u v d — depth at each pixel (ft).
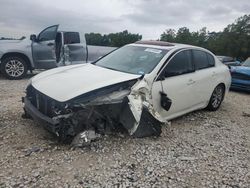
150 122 16.34
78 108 14.34
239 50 168.04
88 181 12.25
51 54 34.86
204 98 22.40
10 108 20.45
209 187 12.75
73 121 14.33
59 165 13.24
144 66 17.93
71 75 16.70
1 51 32.94
